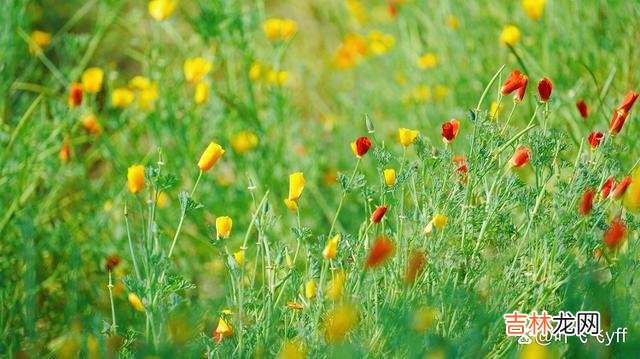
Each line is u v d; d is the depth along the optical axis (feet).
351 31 24.85
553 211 12.50
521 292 12.36
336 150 19.81
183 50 20.88
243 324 12.22
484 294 12.51
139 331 13.48
